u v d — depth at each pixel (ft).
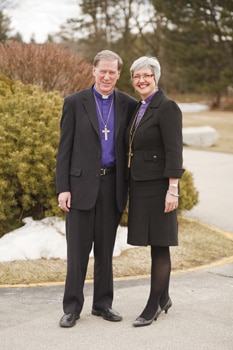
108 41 136.46
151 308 15.66
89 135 15.48
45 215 22.31
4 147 22.15
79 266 15.71
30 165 21.99
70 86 37.96
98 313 16.24
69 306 15.71
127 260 21.61
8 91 28.60
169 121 15.15
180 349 14.02
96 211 15.76
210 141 69.41
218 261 22.49
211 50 125.59
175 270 21.13
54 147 22.57
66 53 38.40
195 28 123.44
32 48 37.86
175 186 15.20
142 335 14.88
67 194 15.53
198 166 50.11
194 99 152.76
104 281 16.07
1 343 14.34
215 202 34.40
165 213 15.43
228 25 121.90
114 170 15.72
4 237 21.89
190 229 26.84
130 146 15.52
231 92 149.79
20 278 19.58
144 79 15.43
